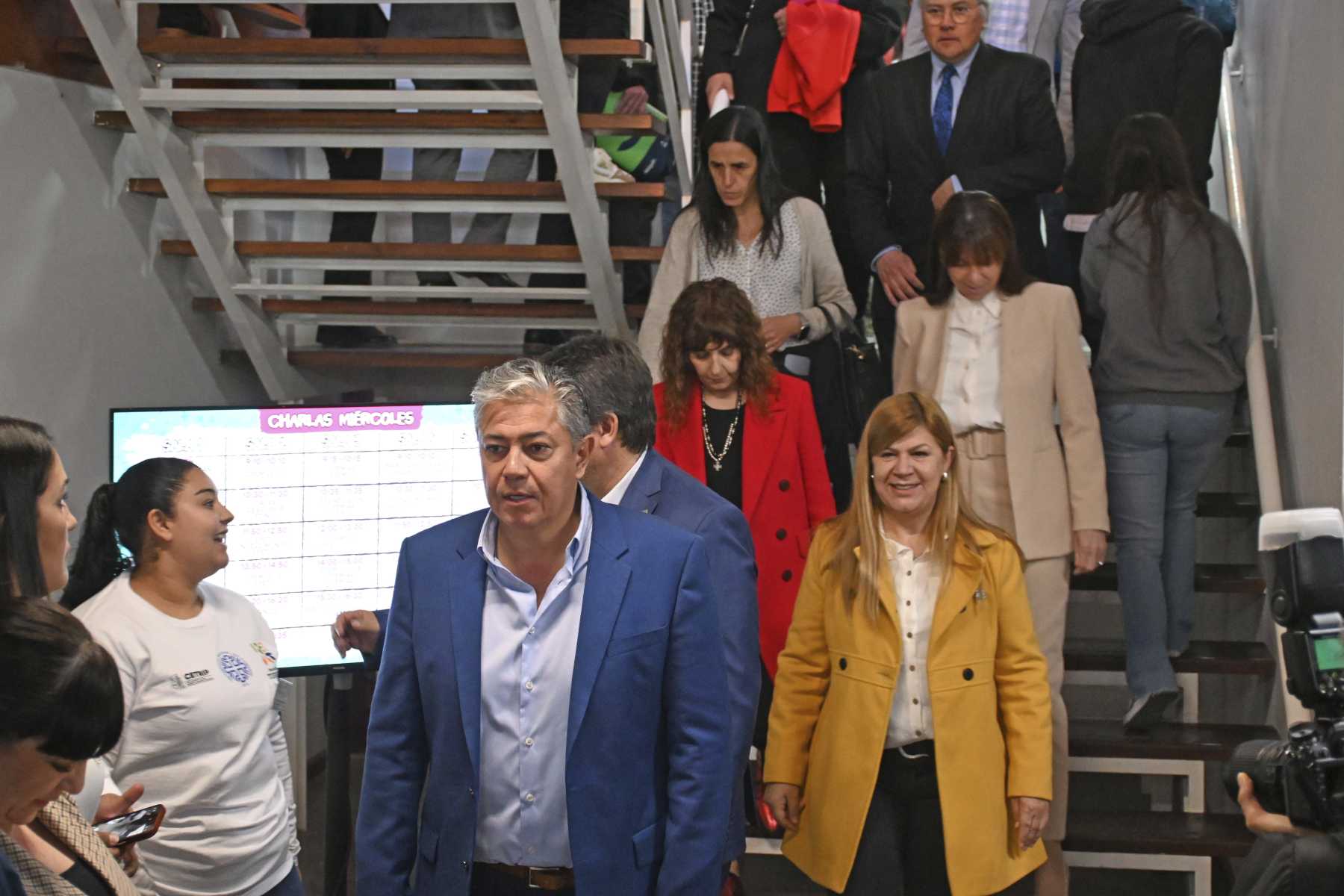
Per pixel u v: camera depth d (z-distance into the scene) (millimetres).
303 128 4617
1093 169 4867
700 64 6539
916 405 3246
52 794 1649
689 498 2861
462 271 5047
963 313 4121
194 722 2785
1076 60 4953
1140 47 4766
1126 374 4176
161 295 5031
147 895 2354
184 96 4402
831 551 3398
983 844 3174
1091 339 5090
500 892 2373
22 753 1579
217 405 3586
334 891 3814
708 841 2342
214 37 4727
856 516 3303
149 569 2852
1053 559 4000
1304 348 4184
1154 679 4188
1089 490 4004
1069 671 4570
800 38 5090
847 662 3275
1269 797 2068
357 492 3678
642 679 2328
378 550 3691
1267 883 1953
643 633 2326
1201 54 4672
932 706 3195
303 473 3643
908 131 4785
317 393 5652
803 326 4500
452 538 2426
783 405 3982
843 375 4574
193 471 2881
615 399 2812
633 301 5598
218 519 2881
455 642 2346
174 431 3568
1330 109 3928
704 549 2434
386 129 4594
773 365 3967
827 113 5133
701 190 4574
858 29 5117
